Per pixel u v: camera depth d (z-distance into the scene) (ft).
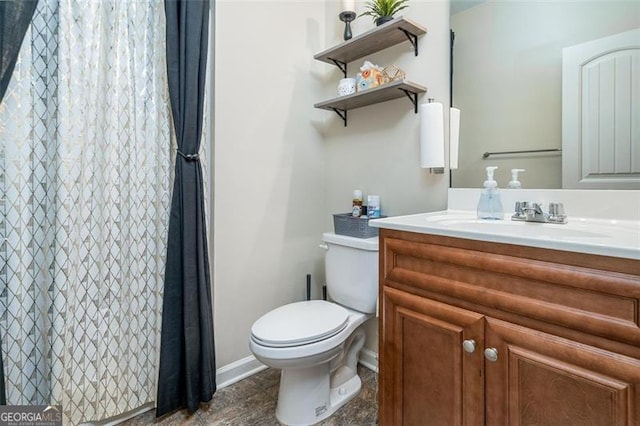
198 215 5.00
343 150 6.70
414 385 3.67
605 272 2.42
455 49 4.93
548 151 4.12
